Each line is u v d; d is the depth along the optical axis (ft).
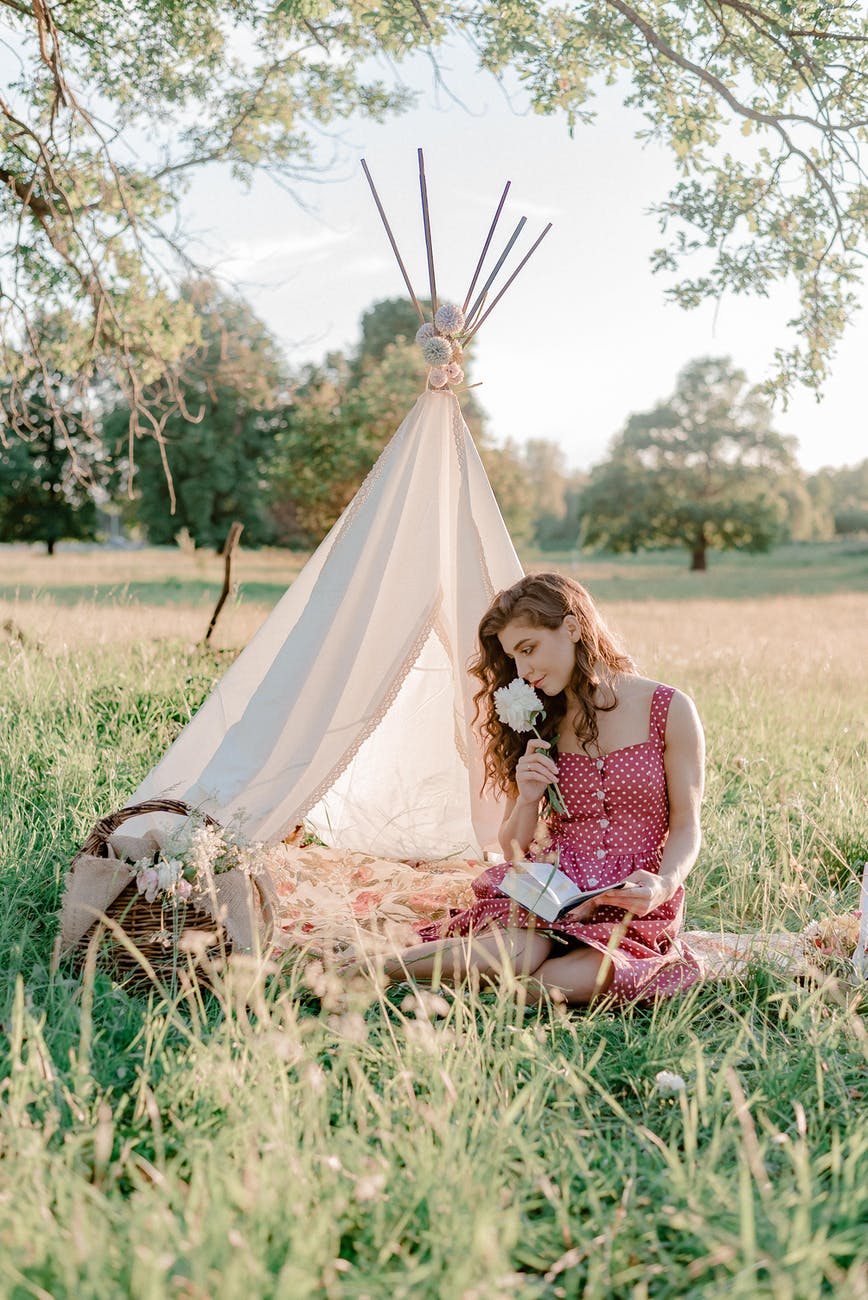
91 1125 7.55
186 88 24.31
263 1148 6.92
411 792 16.29
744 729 23.52
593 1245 6.43
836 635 51.78
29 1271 5.92
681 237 21.98
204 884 10.78
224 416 141.18
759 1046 9.22
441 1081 8.06
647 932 10.86
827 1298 6.19
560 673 11.31
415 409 14.02
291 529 141.18
